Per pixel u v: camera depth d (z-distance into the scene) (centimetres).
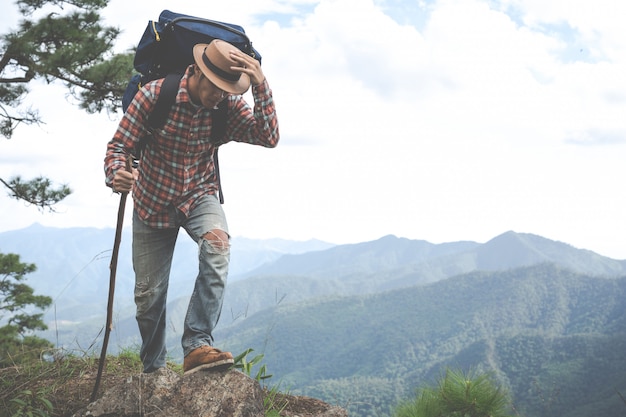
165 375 322
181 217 312
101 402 314
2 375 393
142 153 304
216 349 314
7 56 1141
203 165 311
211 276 302
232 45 291
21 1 1155
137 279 321
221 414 301
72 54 1094
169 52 287
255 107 298
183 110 287
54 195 1277
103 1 1180
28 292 1487
